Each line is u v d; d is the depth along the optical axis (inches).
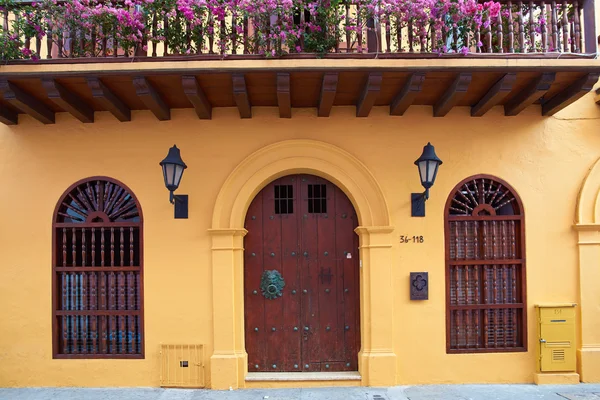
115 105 194.5
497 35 190.2
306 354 215.9
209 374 207.2
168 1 181.8
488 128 214.2
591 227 209.5
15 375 207.9
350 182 210.8
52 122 211.8
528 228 212.4
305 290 216.5
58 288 211.2
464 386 205.5
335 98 204.4
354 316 216.2
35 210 211.2
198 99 188.1
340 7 193.8
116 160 212.1
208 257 209.6
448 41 205.0
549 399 190.7
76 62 178.1
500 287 214.5
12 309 209.3
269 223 218.1
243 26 187.5
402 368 208.1
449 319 209.6
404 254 210.5
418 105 213.9
